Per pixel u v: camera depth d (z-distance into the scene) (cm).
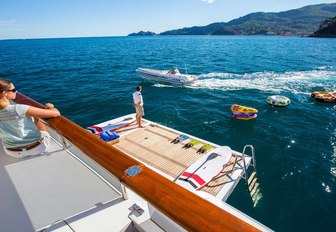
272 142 1256
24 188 238
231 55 5112
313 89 2214
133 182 141
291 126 1446
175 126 1504
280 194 868
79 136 196
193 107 1825
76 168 266
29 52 8181
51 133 327
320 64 3522
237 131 1392
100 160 166
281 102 1744
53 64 4588
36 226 196
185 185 670
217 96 2089
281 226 737
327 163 1056
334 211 794
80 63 4638
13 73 3584
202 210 114
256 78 2688
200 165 748
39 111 235
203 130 1426
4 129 263
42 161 280
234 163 738
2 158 285
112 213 205
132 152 866
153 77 2709
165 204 122
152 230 174
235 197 838
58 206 215
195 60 4444
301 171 1001
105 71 3597
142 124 1086
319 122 1506
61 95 2281
